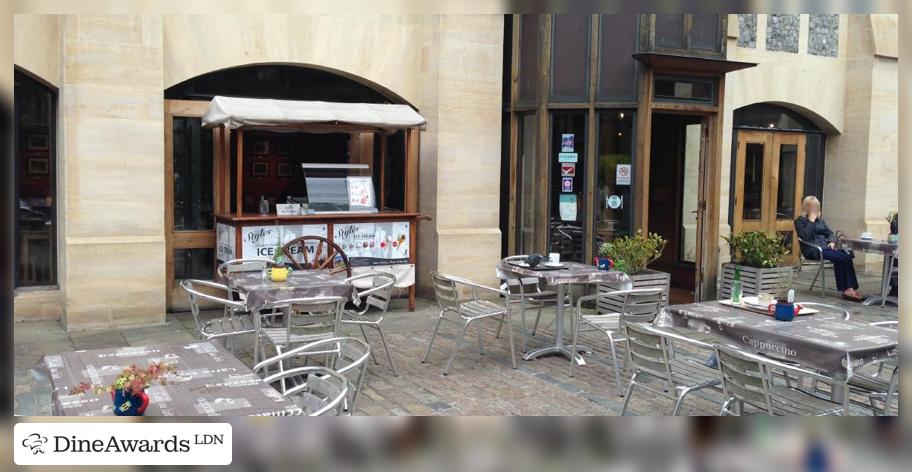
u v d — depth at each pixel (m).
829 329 4.42
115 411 2.79
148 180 7.25
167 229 7.93
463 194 8.85
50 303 7.45
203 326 5.80
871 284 10.69
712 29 8.48
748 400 4.05
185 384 3.23
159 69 7.23
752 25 10.84
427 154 8.88
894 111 11.77
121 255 7.14
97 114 6.98
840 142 11.88
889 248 8.77
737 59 10.71
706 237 8.92
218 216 7.84
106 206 7.08
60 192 7.25
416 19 8.95
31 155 7.40
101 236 7.09
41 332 6.98
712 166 8.81
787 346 4.21
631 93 8.34
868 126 11.55
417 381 5.74
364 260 8.08
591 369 6.16
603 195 8.61
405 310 8.39
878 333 4.30
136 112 7.15
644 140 8.25
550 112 8.76
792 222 11.80
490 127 8.96
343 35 8.55
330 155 8.96
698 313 4.91
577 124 8.69
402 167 9.23
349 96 8.88
